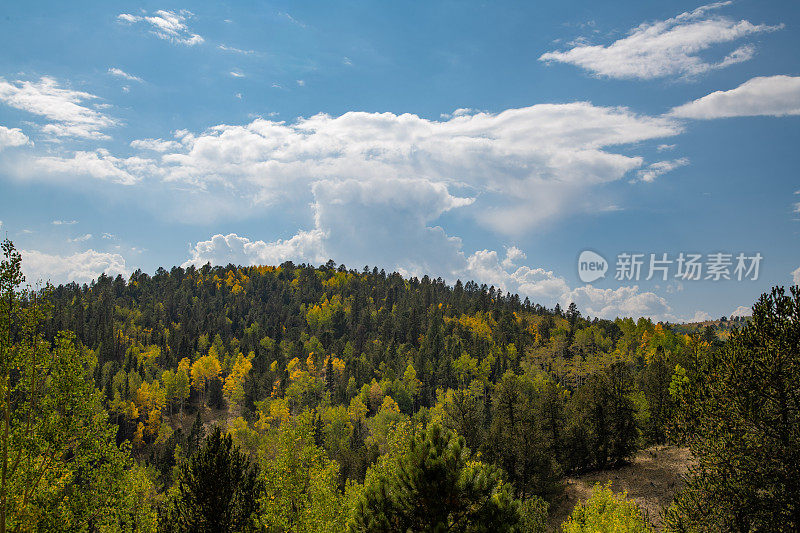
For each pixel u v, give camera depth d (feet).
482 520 41.34
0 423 63.62
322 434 269.64
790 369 64.13
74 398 67.10
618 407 163.22
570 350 459.73
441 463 42.47
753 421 66.03
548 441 143.64
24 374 64.85
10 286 62.08
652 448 176.04
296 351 532.32
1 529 59.41
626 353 430.61
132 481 83.87
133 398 361.30
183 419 408.05
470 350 499.92
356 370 444.55
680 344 434.71
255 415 354.74
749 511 63.52
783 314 67.31
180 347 509.35
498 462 136.15
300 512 81.46
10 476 62.64
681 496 72.54
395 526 42.65
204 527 65.72
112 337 503.20
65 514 65.46
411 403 386.11
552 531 116.78
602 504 83.87
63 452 66.95
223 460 68.49
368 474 82.02
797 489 61.05
